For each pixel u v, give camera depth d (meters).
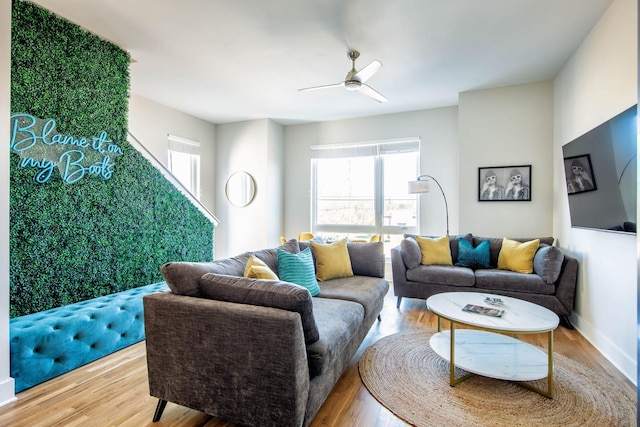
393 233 5.30
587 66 2.88
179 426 1.67
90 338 2.38
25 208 2.43
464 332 2.56
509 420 1.74
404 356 2.51
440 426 1.69
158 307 1.70
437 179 4.98
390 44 3.05
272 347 1.44
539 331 1.90
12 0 2.34
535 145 3.98
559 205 3.68
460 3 2.44
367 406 1.87
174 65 3.52
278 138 5.91
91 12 2.56
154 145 4.75
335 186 5.73
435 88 4.17
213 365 1.57
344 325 2.02
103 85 2.98
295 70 3.65
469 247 3.90
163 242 3.73
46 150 2.56
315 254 3.21
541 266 3.23
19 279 2.39
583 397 1.96
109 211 3.09
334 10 2.53
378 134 5.37
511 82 3.99
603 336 2.57
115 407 1.84
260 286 1.61
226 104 4.83
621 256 2.31
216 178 5.99
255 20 2.67
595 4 2.45
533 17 2.62
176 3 2.45
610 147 2.27
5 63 1.90
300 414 1.44
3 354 1.88
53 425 1.68
